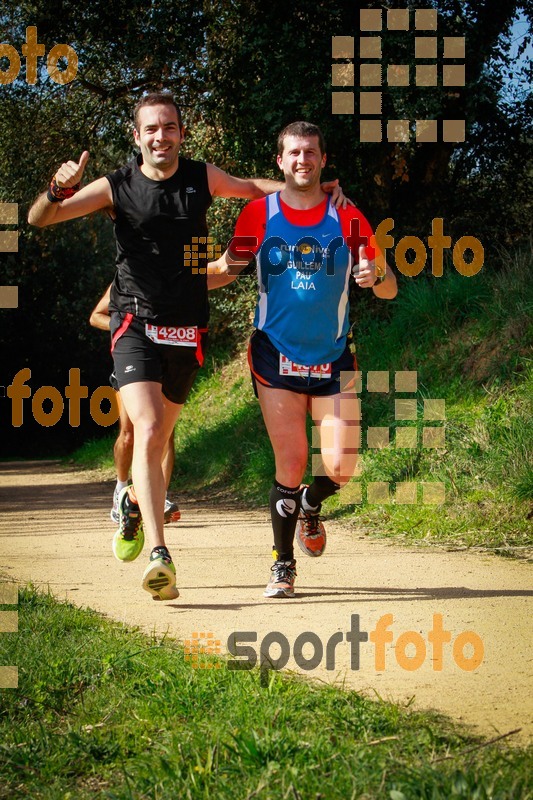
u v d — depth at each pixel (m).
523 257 10.73
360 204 14.14
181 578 5.46
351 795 2.13
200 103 15.04
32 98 16.02
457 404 9.18
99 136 16.62
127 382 4.57
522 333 9.41
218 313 18.52
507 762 2.26
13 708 2.92
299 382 4.70
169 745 2.52
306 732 2.55
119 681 3.15
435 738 2.48
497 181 14.65
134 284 4.62
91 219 21.36
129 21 14.58
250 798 2.16
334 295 4.62
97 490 14.79
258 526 8.48
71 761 2.52
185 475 14.55
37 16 14.93
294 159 4.52
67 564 6.22
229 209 15.77
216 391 18.05
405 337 11.10
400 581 5.19
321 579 5.30
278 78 13.54
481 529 7.01
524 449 7.59
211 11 14.23
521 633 3.85
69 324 32.78
